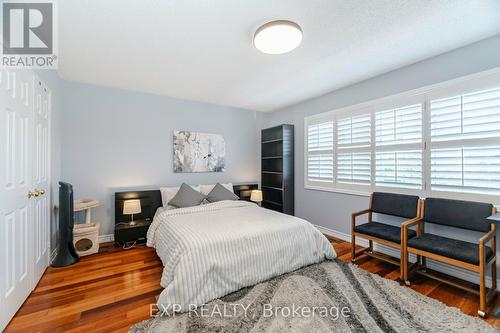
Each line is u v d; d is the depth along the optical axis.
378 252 2.92
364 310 1.72
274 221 2.50
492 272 1.94
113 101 3.42
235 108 4.58
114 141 3.44
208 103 4.26
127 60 2.49
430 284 2.14
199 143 4.15
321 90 3.51
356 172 3.23
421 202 2.45
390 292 1.97
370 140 3.06
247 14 1.73
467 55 2.19
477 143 2.14
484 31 1.97
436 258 1.97
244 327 1.52
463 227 2.11
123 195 3.38
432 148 2.45
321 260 2.52
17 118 1.72
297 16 1.76
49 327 1.55
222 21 1.81
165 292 1.67
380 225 2.69
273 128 4.48
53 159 2.71
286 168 4.21
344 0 1.60
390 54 2.38
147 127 3.68
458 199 2.28
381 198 2.79
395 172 2.79
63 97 3.08
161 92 3.64
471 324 1.58
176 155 3.91
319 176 3.80
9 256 1.58
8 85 1.59
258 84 3.26
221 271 1.88
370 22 1.85
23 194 1.80
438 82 2.39
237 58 2.45
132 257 2.77
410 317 1.64
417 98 2.57
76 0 1.56
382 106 2.91
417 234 2.36
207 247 1.89
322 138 3.74
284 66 2.65
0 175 1.47
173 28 1.90
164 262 2.18
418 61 2.54
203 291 1.78
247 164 4.76
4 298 1.52
